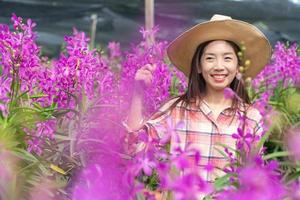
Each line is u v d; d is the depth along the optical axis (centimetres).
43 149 246
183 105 297
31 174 207
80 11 1014
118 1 973
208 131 291
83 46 284
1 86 273
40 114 258
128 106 286
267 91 408
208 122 293
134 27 1056
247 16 1005
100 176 169
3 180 184
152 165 146
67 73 279
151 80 277
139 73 276
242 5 956
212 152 288
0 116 241
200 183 124
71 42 285
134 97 273
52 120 263
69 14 1022
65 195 207
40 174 216
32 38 282
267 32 1052
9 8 986
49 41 1092
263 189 123
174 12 972
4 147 210
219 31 291
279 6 966
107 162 210
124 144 250
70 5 989
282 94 393
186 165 132
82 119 253
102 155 220
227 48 291
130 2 979
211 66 289
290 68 409
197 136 292
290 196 132
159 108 297
